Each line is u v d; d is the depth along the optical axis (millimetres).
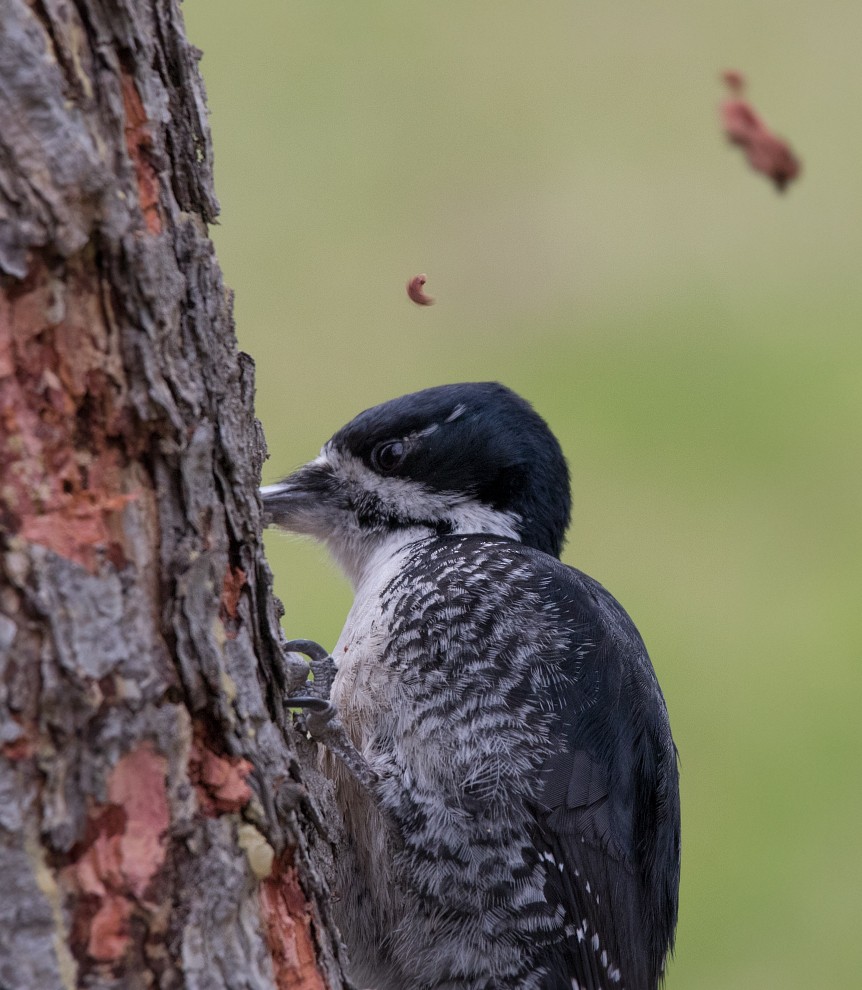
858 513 13508
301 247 14523
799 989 10875
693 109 16766
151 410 4918
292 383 13555
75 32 4762
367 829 6789
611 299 15219
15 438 4621
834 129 16953
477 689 6945
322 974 5539
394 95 16172
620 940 7184
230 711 5211
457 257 15047
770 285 15438
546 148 16172
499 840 6750
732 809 11727
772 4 17906
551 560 7695
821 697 12227
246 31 16453
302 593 11281
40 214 4605
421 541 7938
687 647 12531
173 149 5246
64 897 4656
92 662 4727
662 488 13664
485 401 8367
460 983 6785
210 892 5008
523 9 17297
